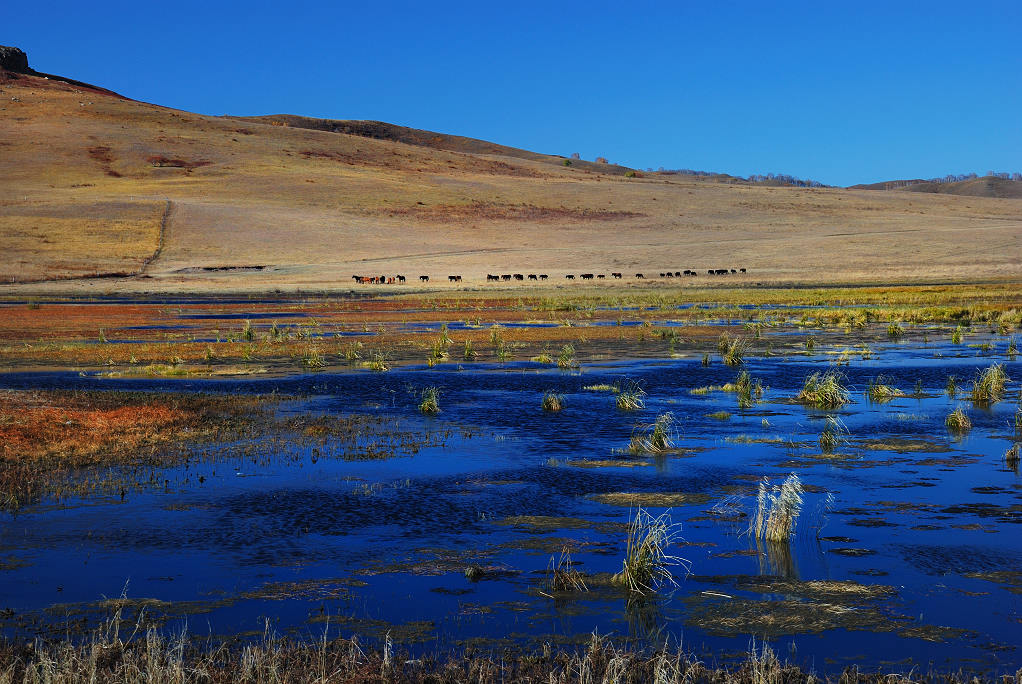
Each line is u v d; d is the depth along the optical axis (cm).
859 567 1059
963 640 855
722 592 983
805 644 848
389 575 1043
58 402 2297
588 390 2605
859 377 2842
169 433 1898
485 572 1048
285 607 944
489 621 906
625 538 1180
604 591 989
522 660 809
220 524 1245
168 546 1149
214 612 929
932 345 3878
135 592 987
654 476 1523
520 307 6769
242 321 5616
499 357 3506
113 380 2905
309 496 1395
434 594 981
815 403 2306
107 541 1169
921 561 1078
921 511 1297
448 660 805
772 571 1047
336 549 1138
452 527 1234
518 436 1898
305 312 6425
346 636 867
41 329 4969
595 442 1830
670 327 4925
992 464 1602
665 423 1941
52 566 1072
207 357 3512
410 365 3312
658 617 916
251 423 2048
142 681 750
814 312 5759
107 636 849
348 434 1916
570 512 1306
